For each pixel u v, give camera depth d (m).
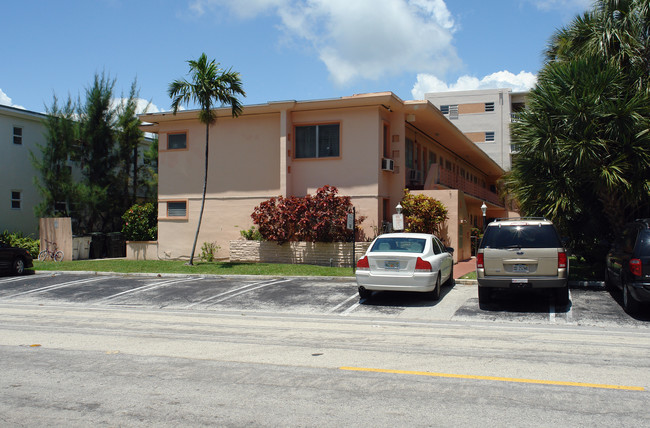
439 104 54.88
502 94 53.06
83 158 26.48
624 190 12.70
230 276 16.72
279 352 7.49
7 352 7.60
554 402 5.20
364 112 19.56
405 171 21.70
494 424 4.63
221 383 5.96
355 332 8.97
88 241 24.77
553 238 10.55
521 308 10.93
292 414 4.95
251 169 21.25
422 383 5.89
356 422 4.72
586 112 12.49
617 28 13.76
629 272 9.70
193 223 22.06
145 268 18.61
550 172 13.83
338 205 18.86
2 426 4.75
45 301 13.17
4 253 17.48
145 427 4.70
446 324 9.62
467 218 22.08
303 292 13.48
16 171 27.00
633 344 7.77
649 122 12.23
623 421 4.68
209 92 17.73
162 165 22.62
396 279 11.48
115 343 8.19
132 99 27.22
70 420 4.88
